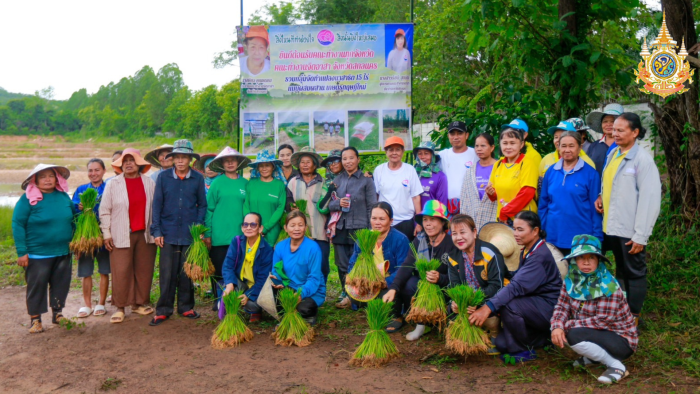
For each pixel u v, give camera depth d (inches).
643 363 151.9
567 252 179.8
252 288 209.5
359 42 284.2
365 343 164.9
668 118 254.7
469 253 170.9
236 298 188.9
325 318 213.3
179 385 152.1
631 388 137.4
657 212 164.9
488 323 166.1
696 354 153.9
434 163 227.6
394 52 285.0
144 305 231.1
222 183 224.7
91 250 213.3
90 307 229.5
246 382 152.7
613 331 145.6
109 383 154.1
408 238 219.1
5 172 1362.0
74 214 219.0
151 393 147.0
